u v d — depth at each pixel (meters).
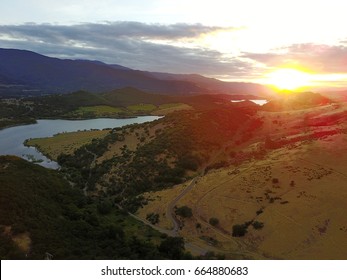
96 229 85.56
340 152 118.12
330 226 86.06
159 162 149.62
